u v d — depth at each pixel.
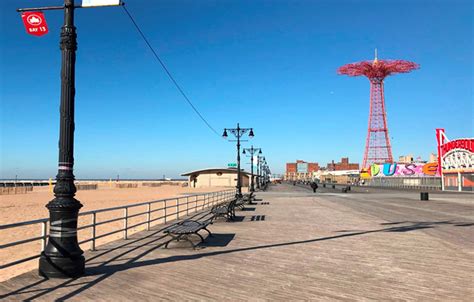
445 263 8.22
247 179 110.00
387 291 6.13
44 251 6.80
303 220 17.12
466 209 24.11
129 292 5.92
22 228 18.22
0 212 28.14
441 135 69.12
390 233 12.90
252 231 13.38
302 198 38.09
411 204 29.17
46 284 6.31
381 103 128.88
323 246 10.29
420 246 10.33
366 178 120.56
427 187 84.31
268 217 18.53
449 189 65.69
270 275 7.10
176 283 6.47
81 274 6.94
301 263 8.16
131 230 16.30
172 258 8.56
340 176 169.12
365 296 5.85
